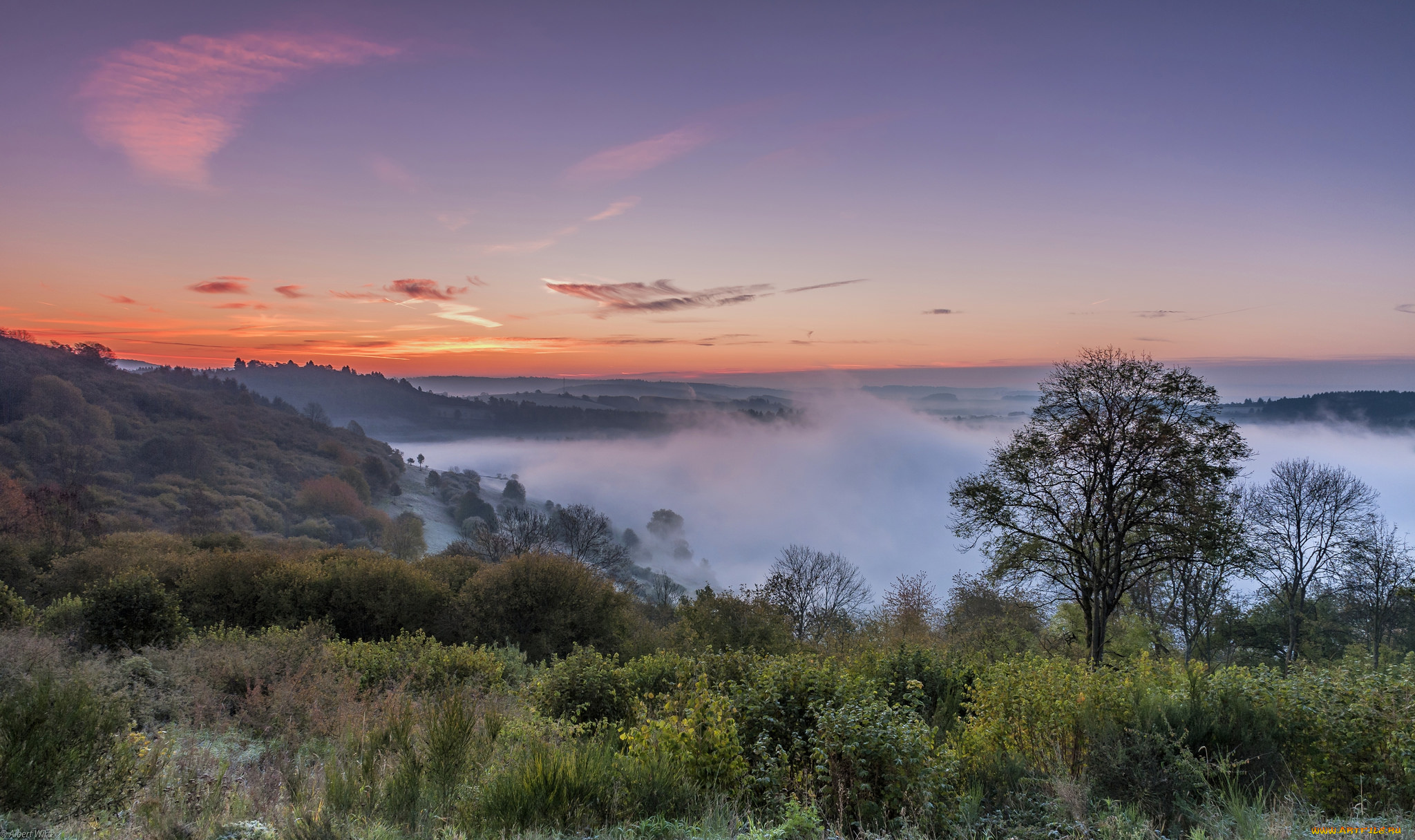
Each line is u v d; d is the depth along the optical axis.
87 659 9.26
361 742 6.32
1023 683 6.99
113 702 6.02
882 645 20.06
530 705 9.77
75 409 125.50
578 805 4.86
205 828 4.28
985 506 23.80
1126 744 5.84
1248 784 5.55
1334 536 29.64
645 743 5.83
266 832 4.28
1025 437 23.80
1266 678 7.20
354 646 14.96
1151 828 4.64
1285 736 6.21
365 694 9.14
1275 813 4.68
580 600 29.59
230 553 28.55
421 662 13.42
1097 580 22.36
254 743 7.11
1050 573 24.02
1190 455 20.94
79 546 38.78
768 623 28.12
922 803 4.95
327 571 28.36
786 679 7.10
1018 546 23.92
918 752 5.20
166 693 8.49
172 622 13.61
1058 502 23.11
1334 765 5.69
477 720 6.87
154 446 129.25
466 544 59.38
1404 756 5.18
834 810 5.02
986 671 9.72
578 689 9.55
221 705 8.27
